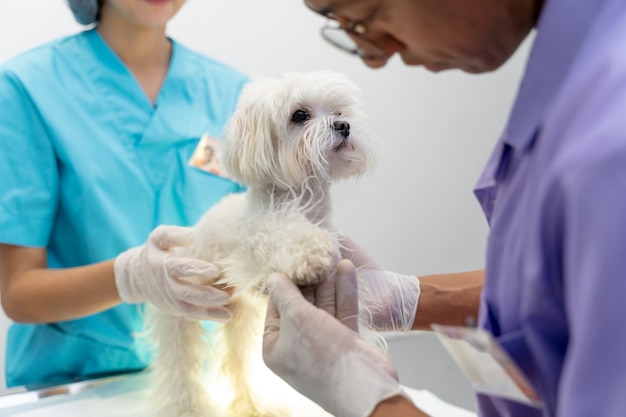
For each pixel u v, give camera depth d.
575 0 0.56
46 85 1.43
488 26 0.58
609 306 0.43
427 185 2.39
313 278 0.85
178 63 1.59
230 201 1.18
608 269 0.43
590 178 0.44
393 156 2.30
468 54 0.62
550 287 0.51
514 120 0.61
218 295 1.08
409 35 0.60
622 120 0.45
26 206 1.36
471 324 0.59
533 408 0.63
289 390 1.28
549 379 0.55
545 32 0.57
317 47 2.15
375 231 2.31
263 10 2.06
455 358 0.61
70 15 1.91
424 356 1.79
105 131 1.46
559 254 0.50
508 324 0.60
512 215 0.62
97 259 1.45
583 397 0.44
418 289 1.15
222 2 2.00
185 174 1.53
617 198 0.43
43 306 1.30
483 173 0.74
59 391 1.29
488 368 0.57
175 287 1.09
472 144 2.46
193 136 1.55
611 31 0.51
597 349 0.43
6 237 1.33
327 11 0.62
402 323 1.12
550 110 0.55
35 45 1.87
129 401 1.25
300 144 1.09
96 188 1.42
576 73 0.52
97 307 1.28
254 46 2.07
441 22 0.58
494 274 0.64
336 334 0.74
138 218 1.47
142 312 1.45
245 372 1.24
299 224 0.94
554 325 0.53
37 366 1.47
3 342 1.85
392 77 2.25
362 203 2.26
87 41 1.51
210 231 1.12
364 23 0.61
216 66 1.68
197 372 1.24
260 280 0.95
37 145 1.39
